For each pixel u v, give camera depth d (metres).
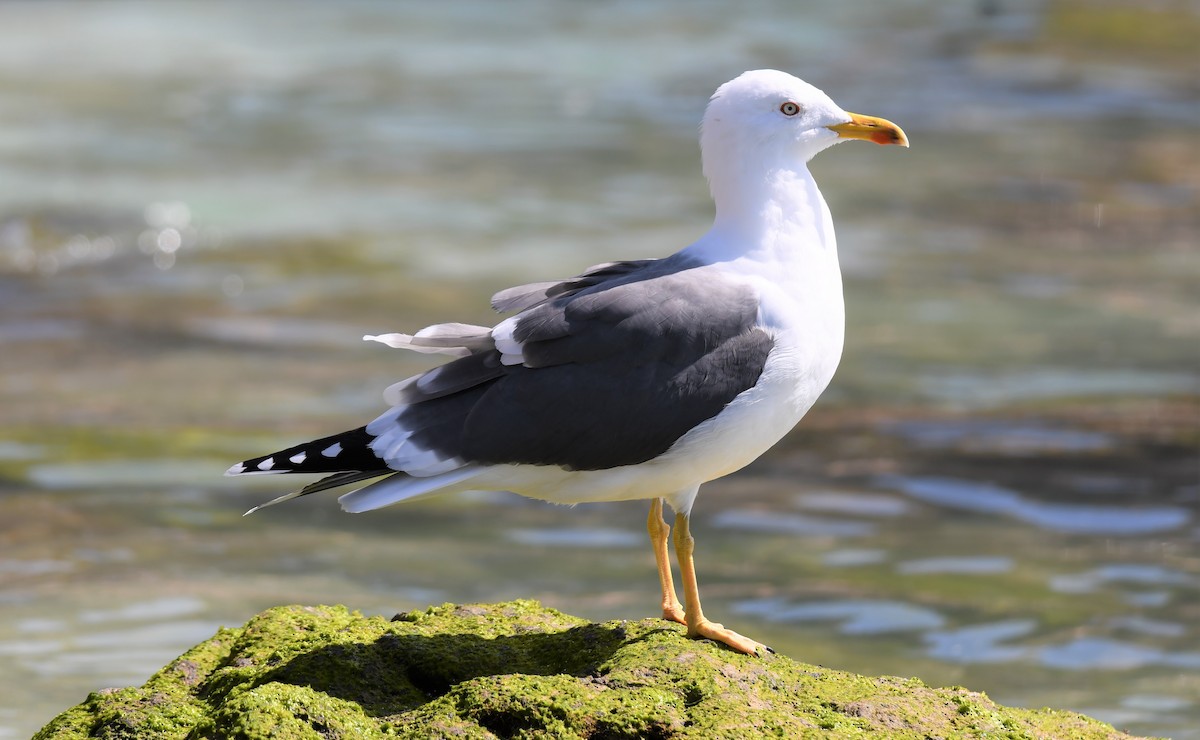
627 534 13.74
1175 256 23.52
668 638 7.99
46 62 35.84
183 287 21.66
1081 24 39.91
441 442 7.74
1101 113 32.41
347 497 7.68
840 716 7.35
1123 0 42.25
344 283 21.89
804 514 14.12
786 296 8.20
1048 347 19.05
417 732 7.04
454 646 8.09
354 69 35.66
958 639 11.49
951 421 16.50
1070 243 24.25
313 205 25.83
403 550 13.20
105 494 14.27
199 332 19.66
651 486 8.06
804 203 8.50
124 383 17.55
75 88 33.47
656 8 42.03
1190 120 31.78
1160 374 18.00
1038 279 22.28
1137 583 12.57
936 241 24.33
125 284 21.81
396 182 27.27
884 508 14.26
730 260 8.38
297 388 17.38
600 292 8.01
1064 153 29.47
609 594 12.16
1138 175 28.08
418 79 34.75
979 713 7.61
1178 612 12.01
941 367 18.30
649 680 7.50
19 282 21.77
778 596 12.25
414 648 8.02
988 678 10.84
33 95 32.75
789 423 8.27
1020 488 14.66
